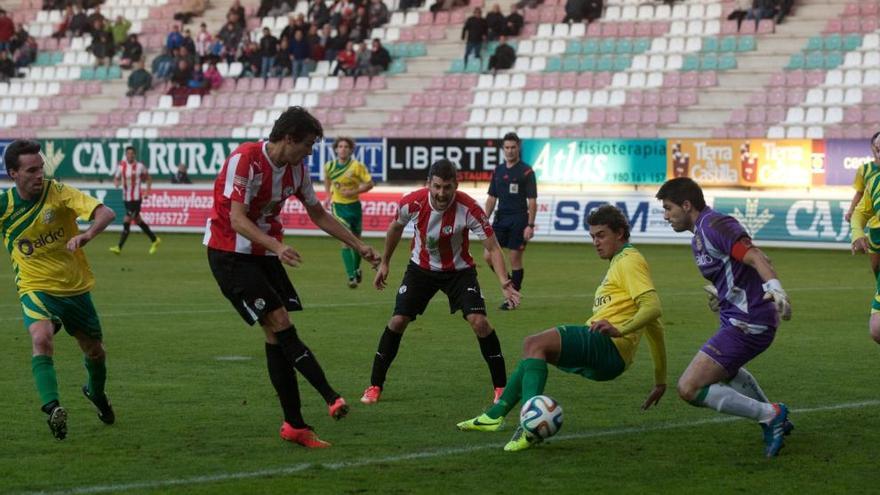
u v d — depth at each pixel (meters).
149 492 16.19
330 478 17.02
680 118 81.00
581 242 72.00
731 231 17.89
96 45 100.31
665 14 88.06
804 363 28.11
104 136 94.75
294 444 19.36
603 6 90.12
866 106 77.19
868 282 49.06
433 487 16.52
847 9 83.81
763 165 68.88
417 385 25.33
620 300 18.98
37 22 107.31
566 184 74.88
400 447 19.12
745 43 83.75
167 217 81.88
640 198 71.00
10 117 98.81
